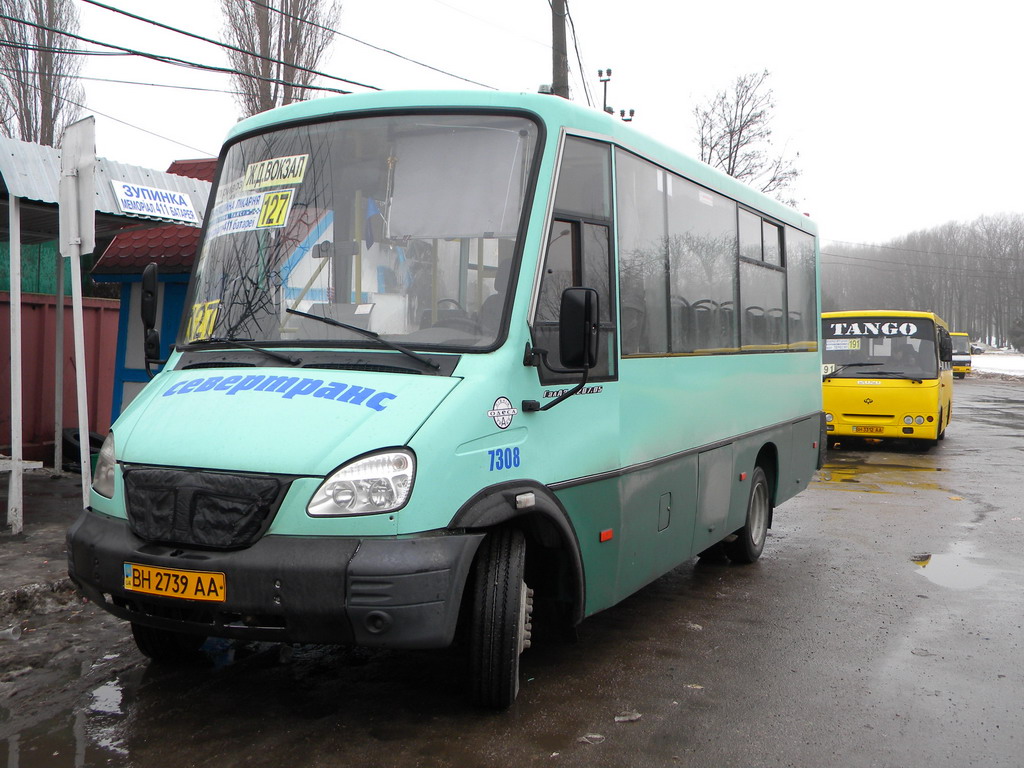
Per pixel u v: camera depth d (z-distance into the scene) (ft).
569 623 15.44
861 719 14.58
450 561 12.09
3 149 23.62
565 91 51.88
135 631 15.43
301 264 14.93
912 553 27.02
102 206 26.76
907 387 52.75
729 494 22.38
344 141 15.37
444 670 15.96
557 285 14.84
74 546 13.37
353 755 12.67
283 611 11.76
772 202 26.35
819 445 30.91
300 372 13.69
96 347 40.50
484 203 14.44
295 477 12.03
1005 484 40.88
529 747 13.11
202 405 13.42
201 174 39.42
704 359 20.63
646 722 14.20
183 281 35.01
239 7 76.23
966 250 326.65
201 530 12.23
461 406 12.83
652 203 18.40
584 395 15.40
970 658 17.62
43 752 12.57
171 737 13.11
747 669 16.79
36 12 75.87
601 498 15.85
